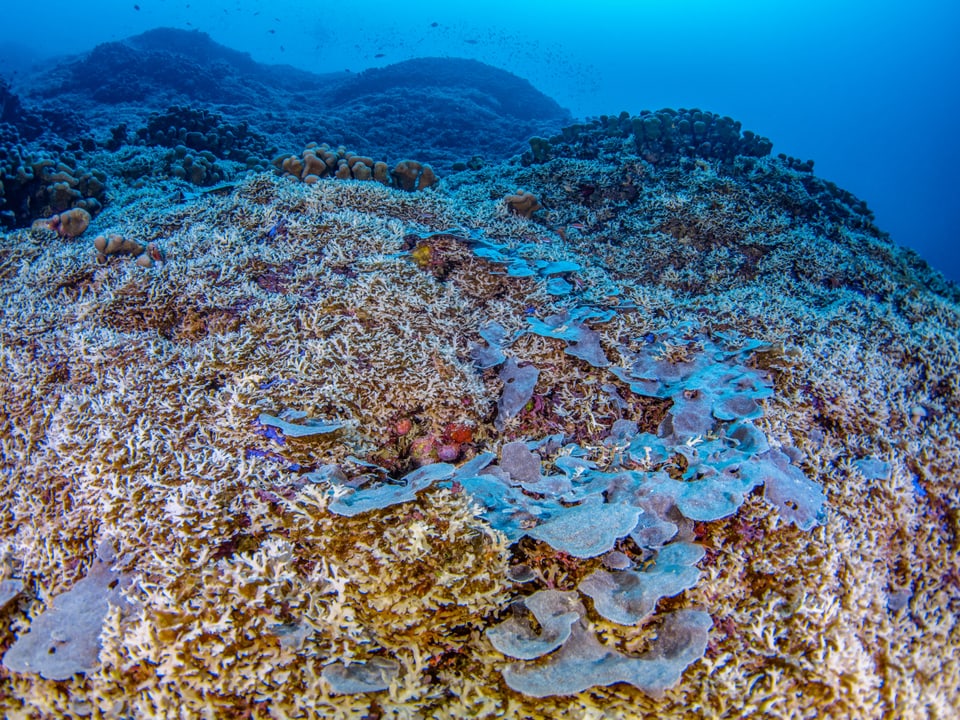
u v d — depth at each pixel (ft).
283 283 3.52
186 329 3.27
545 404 3.23
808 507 2.45
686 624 1.99
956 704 2.10
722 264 5.46
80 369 2.91
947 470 3.02
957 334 4.25
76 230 4.65
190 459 2.40
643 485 2.49
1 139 9.03
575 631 1.99
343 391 2.85
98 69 18.31
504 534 2.17
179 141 9.39
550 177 6.95
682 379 3.32
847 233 6.21
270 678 1.86
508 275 3.97
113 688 1.86
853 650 2.01
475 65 24.48
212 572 2.00
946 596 2.53
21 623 2.08
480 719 1.86
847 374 3.45
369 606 2.02
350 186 4.81
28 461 2.58
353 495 2.26
